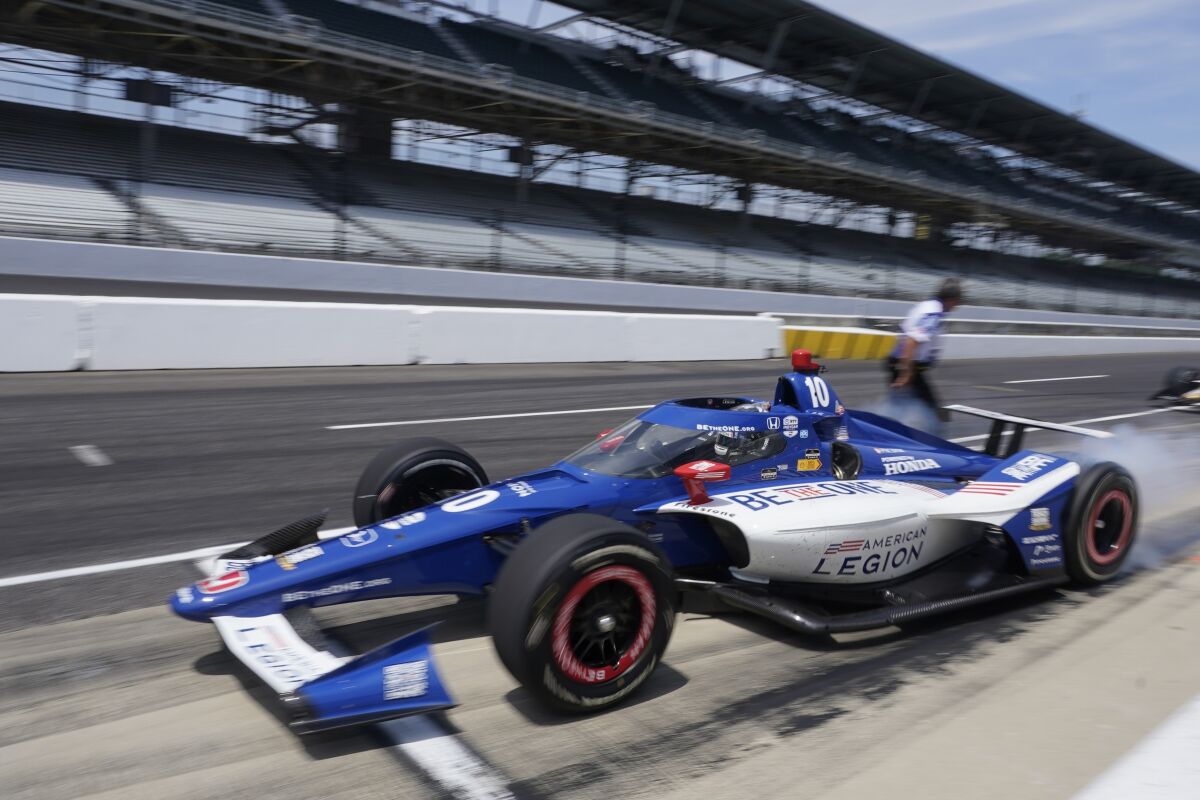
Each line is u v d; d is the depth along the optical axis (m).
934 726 3.20
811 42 37.22
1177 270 71.88
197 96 25.61
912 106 45.09
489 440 8.62
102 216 20.73
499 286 24.08
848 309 33.34
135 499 6.21
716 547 4.29
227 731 3.17
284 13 25.44
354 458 7.64
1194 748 2.74
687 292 28.14
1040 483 4.70
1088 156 55.00
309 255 22.75
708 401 4.84
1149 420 12.09
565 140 31.97
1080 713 3.23
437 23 30.73
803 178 38.09
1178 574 5.05
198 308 12.13
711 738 3.15
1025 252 55.12
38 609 4.28
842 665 3.77
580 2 32.50
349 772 2.92
